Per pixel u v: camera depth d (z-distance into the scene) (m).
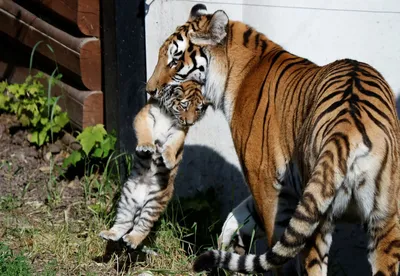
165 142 10.48
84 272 10.24
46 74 14.55
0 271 9.54
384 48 10.28
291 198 9.02
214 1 11.23
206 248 10.82
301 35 10.62
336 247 10.51
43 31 14.07
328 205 7.40
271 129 9.04
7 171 13.13
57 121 13.70
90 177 12.77
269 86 9.28
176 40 10.15
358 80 8.10
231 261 7.85
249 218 10.22
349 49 10.45
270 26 10.74
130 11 12.23
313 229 7.43
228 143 11.37
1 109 15.10
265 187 9.16
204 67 10.04
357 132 7.46
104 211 11.59
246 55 9.83
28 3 14.59
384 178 7.48
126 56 12.44
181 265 10.45
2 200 12.06
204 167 11.72
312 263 8.04
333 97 7.97
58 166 13.29
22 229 11.10
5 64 15.80
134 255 10.66
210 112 11.48
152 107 10.65
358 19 10.34
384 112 7.80
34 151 13.80
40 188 12.65
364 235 10.41
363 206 7.58
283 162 8.92
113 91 12.86
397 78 10.25
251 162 9.27
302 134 8.29
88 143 12.75
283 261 7.59
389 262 7.64
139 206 10.55
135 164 10.57
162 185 10.47
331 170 7.36
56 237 10.90
